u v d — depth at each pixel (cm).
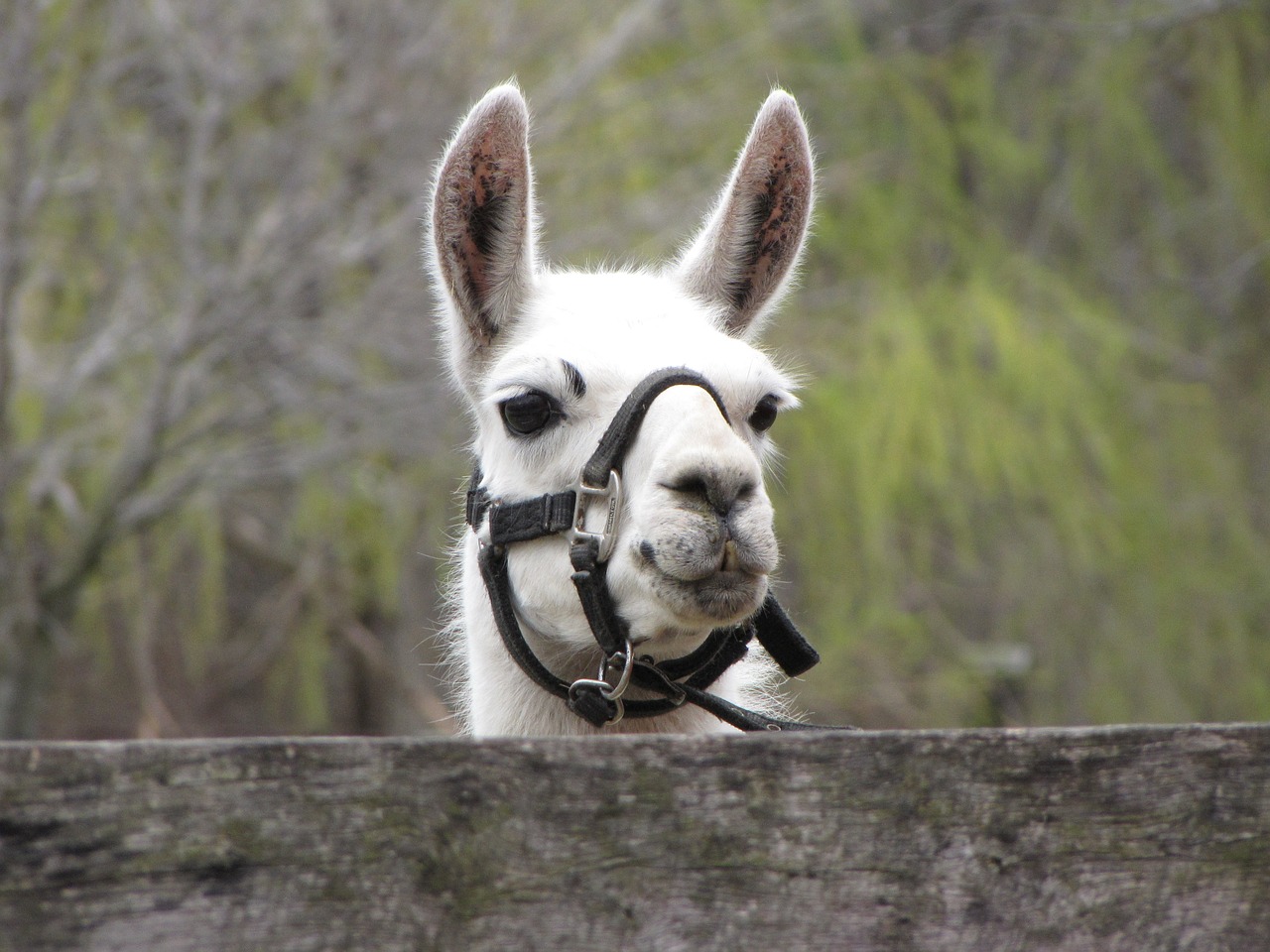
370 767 808
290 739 804
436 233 1560
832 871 856
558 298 1559
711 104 4912
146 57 4134
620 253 4422
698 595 1225
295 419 4188
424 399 4025
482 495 1480
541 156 4447
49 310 4422
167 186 4350
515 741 830
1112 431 5291
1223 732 909
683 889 838
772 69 5119
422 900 805
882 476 4831
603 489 1305
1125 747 897
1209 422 5500
